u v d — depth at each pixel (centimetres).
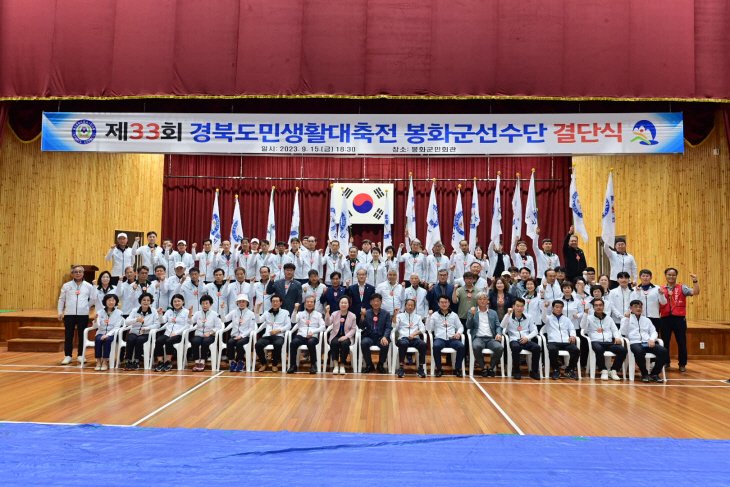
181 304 923
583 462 466
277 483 412
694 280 927
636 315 884
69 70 1107
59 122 1107
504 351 904
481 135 1085
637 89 1062
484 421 598
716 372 932
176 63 1103
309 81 1096
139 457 462
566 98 1071
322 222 1539
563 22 1080
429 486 412
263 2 1109
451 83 1089
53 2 1117
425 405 669
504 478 430
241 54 1102
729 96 1055
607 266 1344
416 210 1533
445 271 972
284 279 972
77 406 638
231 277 1099
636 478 434
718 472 448
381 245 1517
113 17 1112
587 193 1447
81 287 955
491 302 961
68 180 1319
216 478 420
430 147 1090
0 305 1233
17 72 1112
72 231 1322
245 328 909
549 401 702
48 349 1059
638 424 594
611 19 1073
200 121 1107
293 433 533
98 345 890
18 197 1251
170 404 654
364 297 946
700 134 1152
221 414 610
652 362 930
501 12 1088
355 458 468
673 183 1213
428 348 1078
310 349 896
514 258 1138
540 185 1505
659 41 1064
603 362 938
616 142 1064
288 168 1561
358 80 1095
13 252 1246
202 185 1559
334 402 676
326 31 1102
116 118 1107
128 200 1453
